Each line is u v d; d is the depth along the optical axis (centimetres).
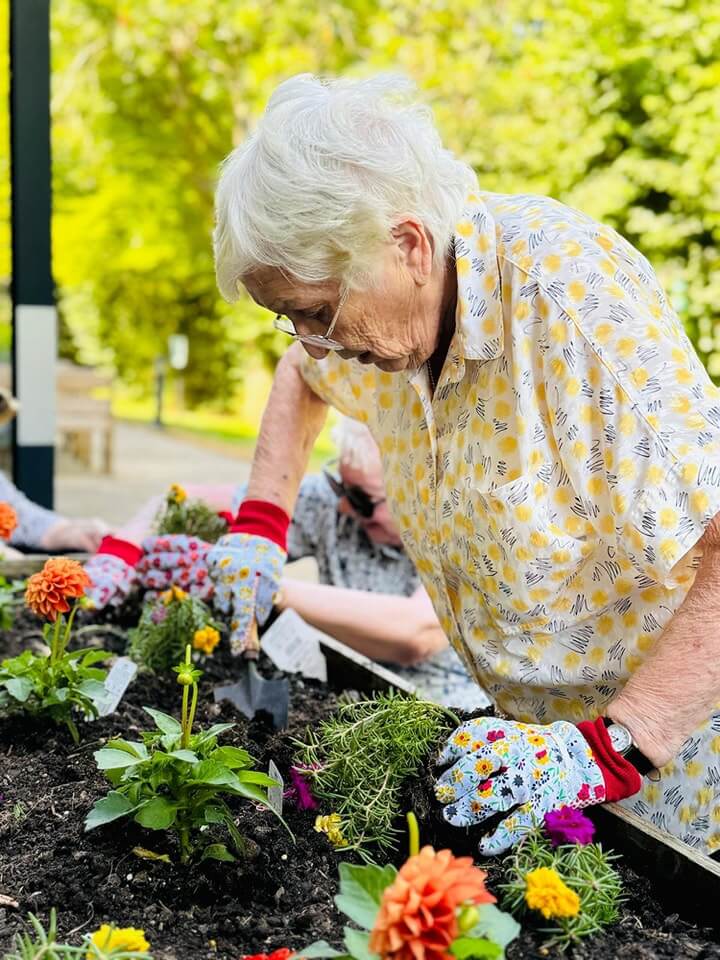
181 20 1239
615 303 154
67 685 213
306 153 151
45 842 170
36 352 404
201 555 280
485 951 115
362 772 175
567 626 173
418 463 189
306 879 161
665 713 152
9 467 807
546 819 151
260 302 164
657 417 149
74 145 1415
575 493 160
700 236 867
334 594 265
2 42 938
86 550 338
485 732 160
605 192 865
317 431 238
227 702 230
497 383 166
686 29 837
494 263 161
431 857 111
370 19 1162
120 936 132
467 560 178
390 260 156
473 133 957
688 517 146
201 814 162
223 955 144
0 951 141
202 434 1681
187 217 1516
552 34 908
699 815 177
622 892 156
